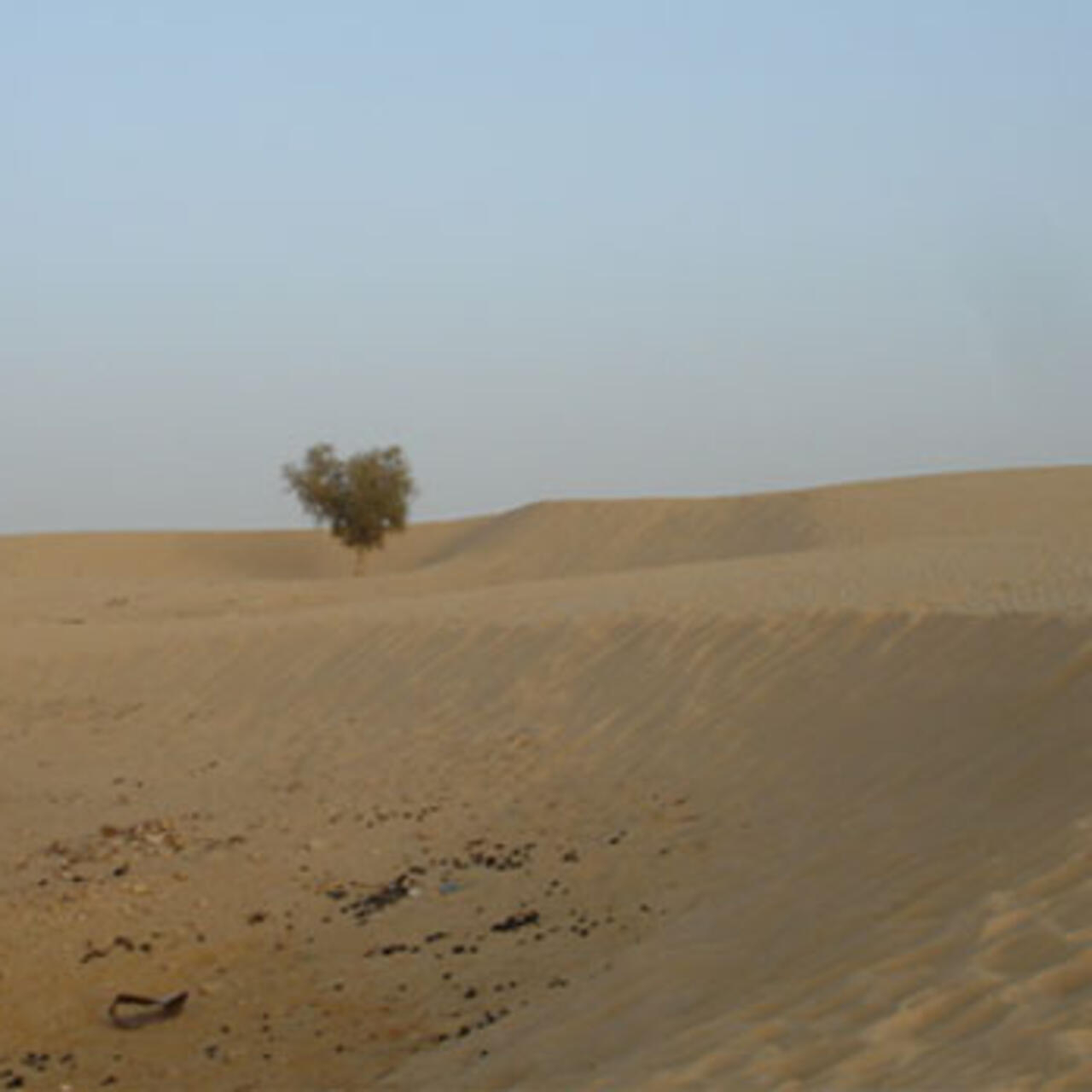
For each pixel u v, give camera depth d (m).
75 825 13.80
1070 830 7.53
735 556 48.12
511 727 15.58
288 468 58.12
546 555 51.50
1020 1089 4.61
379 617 21.91
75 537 65.81
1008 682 12.29
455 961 8.77
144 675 21.30
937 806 10.00
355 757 15.58
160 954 9.33
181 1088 7.04
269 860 11.68
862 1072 5.12
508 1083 6.36
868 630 14.88
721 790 12.30
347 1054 7.32
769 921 8.04
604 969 8.02
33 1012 8.31
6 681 22.08
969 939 6.28
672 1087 5.47
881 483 55.28
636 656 16.47
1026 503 50.34
